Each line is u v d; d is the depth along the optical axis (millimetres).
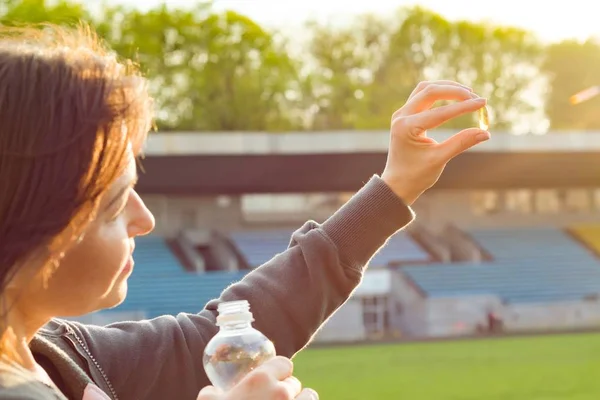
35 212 844
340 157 27844
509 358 21125
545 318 27078
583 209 33688
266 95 37844
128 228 1016
